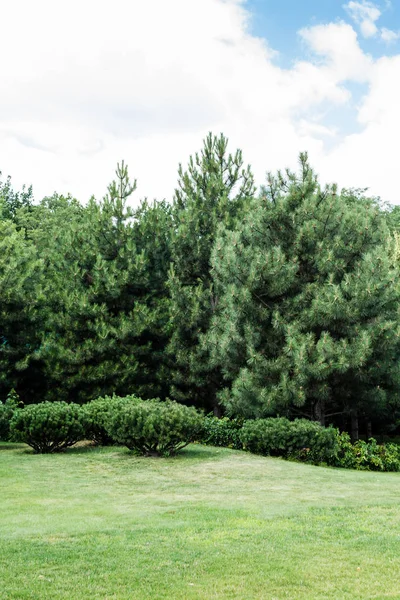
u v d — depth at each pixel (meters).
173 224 24.31
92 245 23.14
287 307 17.61
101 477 12.37
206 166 23.88
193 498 10.31
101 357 21.86
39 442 15.84
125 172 23.81
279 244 18.42
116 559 6.68
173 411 15.21
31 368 22.27
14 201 45.19
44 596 5.59
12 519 8.52
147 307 22.31
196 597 5.65
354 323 17.08
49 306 22.84
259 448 16.00
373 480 12.69
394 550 7.21
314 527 8.23
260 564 6.61
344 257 18.02
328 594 5.79
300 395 16.23
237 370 18.38
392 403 18.81
